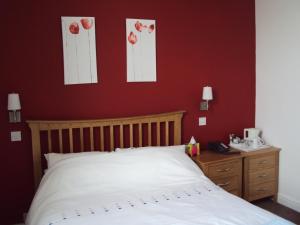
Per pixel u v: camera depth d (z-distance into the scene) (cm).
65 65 285
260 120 374
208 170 301
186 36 332
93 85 297
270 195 348
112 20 297
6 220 283
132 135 311
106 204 215
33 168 281
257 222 190
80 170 244
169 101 332
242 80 370
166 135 327
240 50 364
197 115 349
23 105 275
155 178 254
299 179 326
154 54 319
